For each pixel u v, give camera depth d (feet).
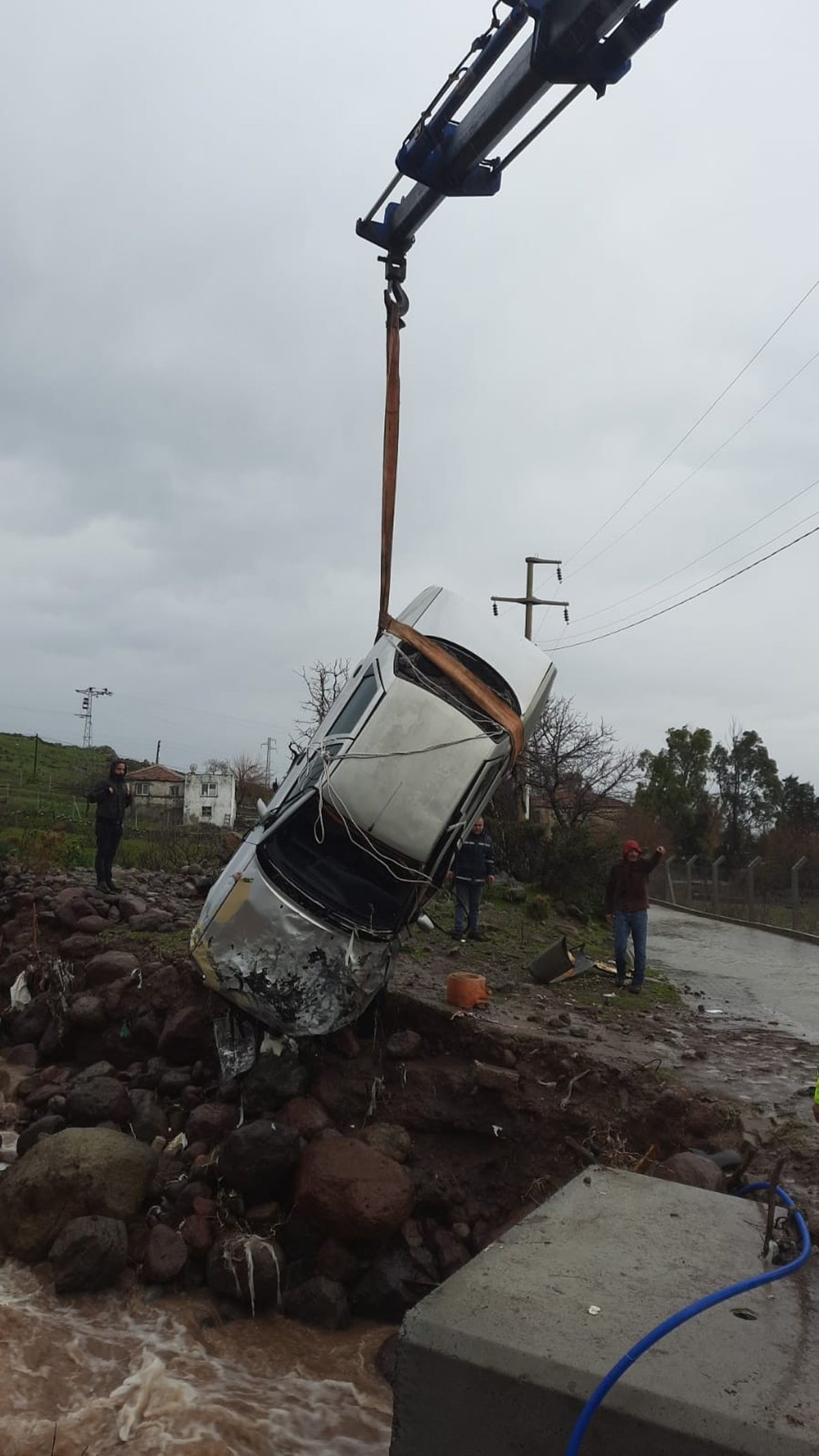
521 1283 9.23
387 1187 20.52
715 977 47.06
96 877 44.09
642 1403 7.47
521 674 29.35
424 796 25.08
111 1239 19.53
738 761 153.17
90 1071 27.20
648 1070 24.07
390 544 25.85
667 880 101.45
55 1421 15.61
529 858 62.80
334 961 23.58
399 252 24.89
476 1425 8.09
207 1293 19.63
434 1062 25.11
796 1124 22.84
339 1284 19.85
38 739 294.87
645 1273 9.47
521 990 34.58
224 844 64.85
